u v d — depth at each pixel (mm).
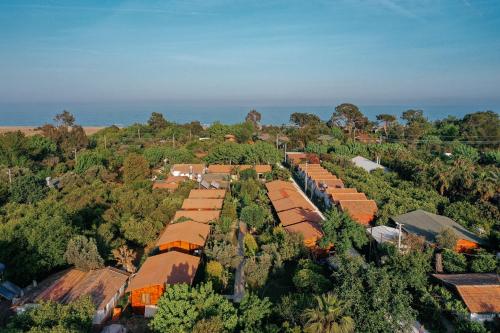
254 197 63531
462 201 55344
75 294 30094
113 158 89375
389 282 26734
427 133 121938
